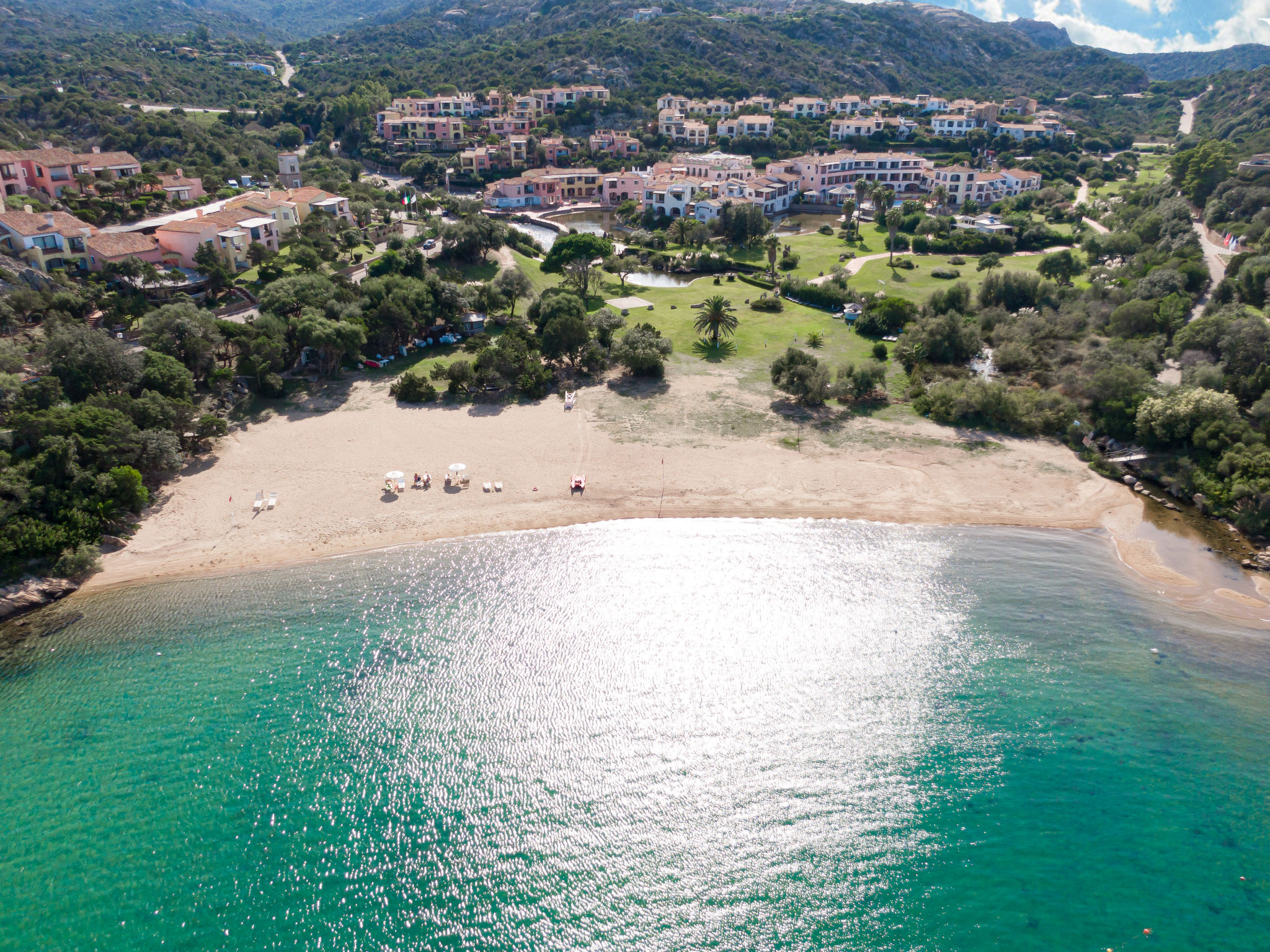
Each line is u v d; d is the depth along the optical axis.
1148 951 29.27
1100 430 69.06
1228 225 116.94
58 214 91.38
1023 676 42.81
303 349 80.00
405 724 39.28
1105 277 106.81
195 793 35.22
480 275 110.00
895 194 180.00
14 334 70.69
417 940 29.59
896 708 40.72
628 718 40.09
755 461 65.25
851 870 32.50
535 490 60.78
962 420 72.00
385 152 198.25
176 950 29.00
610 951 29.39
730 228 137.75
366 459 64.56
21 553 49.22
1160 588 50.47
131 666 42.81
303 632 45.66
